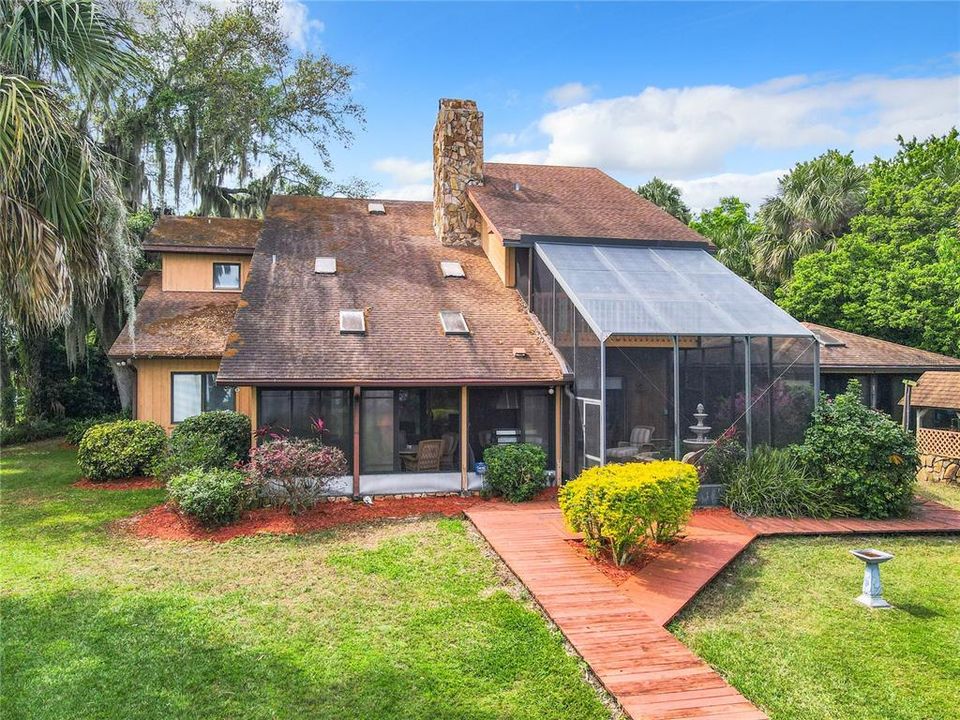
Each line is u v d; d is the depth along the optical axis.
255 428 13.47
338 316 15.33
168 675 6.45
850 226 27.50
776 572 9.61
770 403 13.59
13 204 7.90
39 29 8.55
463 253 19.83
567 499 10.17
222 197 26.50
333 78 30.66
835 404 13.45
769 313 14.35
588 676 6.49
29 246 8.01
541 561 9.61
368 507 13.12
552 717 5.77
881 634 7.55
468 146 20.58
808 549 10.72
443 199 20.31
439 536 11.26
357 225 20.61
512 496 13.59
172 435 14.71
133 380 21.75
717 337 13.43
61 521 12.01
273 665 6.66
